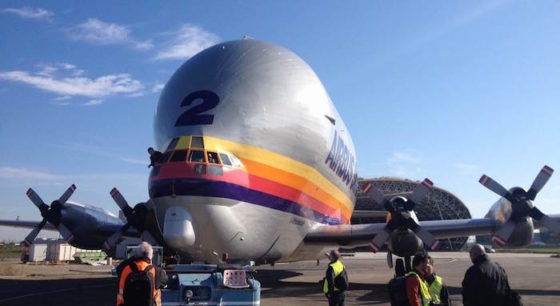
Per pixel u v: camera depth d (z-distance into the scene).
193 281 8.00
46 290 17.39
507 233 15.90
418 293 5.68
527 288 18.55
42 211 19.00
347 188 22.52
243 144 15.02
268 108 15.89
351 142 23.91
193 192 13.49
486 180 16.48
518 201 16.02
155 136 16.17
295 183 16.52
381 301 14.35
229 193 13.98
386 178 66.62
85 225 19.44
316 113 17.64
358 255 67.75
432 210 72.81
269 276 26.17
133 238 18.06
